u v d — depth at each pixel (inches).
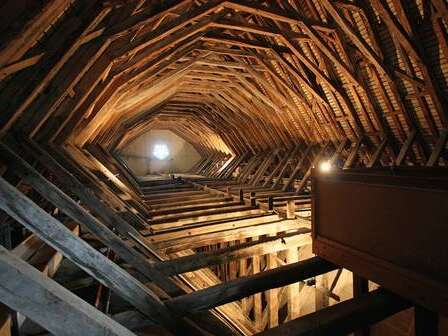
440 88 253.3
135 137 853.2
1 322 83.0
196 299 98.6
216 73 407.5
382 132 337.1
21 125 168.2
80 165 228.5
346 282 235.3
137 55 231.8
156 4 181.6
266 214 263.4
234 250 171.8
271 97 445.4
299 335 77.0
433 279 77.4
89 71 199.6
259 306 238.5
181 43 271.3
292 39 295.7
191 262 150.9
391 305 92.4
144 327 115.0
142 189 491.8
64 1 114.9
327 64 319.0
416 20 227.8
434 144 301.0
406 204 85.7
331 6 248.4
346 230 111.2
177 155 995.9
